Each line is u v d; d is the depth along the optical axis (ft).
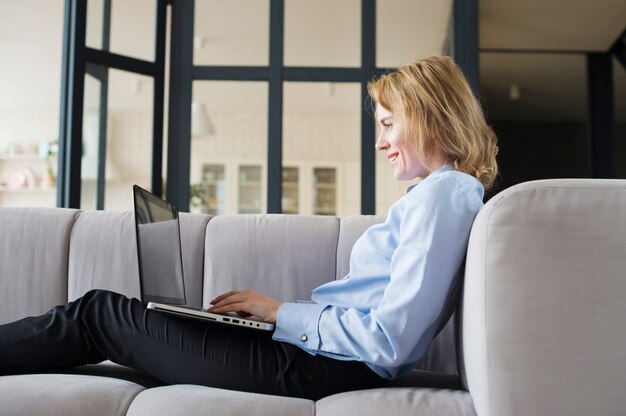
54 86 24.58
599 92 20.29
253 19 13.87
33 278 6.22
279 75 13.67
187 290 6.12
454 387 4.46
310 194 26.12
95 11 12.10
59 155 11.69
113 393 3.79
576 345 3.27
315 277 5.91
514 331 3.29
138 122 12.77
